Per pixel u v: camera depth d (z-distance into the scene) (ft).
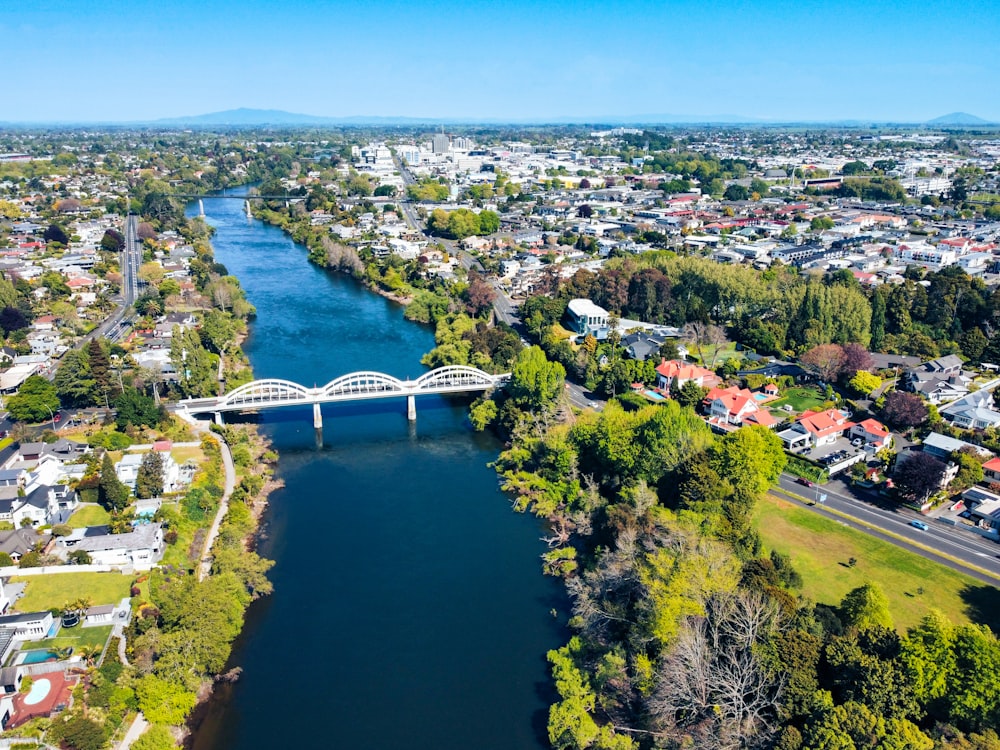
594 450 447.42
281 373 650.02
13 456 451.53
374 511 440.86
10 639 295.89
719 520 348.18
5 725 260.62
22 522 386.32
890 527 397.60
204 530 404.98
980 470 429.38
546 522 428.15
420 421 578.25
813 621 285.02
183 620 302.25
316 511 440.45
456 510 442.50
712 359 653.71
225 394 573.74
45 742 253.85
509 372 601.62
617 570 325.62
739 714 249.75
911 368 604.90
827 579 350.23
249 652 323.16
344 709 291.38
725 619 274.36
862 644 271.08
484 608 352.90
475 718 287.48
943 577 352.28
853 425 503.61
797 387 596.29
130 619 318.86
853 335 652.07
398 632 335.67
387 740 276.21
